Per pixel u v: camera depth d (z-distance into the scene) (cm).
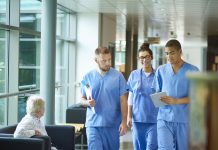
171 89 336
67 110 660
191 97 72
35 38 641
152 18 1073
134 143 445
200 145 69
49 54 571
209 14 975
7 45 557
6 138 371
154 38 1662
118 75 355
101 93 351
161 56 2505
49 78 570
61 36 836
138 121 433
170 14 979
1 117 536
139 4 800
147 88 428
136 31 1546
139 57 434
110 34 1073
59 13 857
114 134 355
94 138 352
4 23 542
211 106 68
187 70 333
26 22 603
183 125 333
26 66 606
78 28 915
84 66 912
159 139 344
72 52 913
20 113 580
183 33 1670
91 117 353
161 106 338
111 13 945
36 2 639
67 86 907
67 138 454
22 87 592
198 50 3002
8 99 549
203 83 69
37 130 385
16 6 564
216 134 67
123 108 353
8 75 561
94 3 779
